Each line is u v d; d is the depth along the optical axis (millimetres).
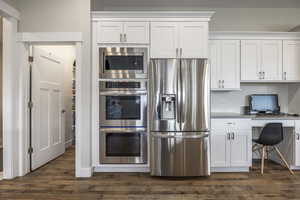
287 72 3971
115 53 3482
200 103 3291
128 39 3502
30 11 3428
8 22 3277
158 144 3277
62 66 4770
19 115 3410
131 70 3488
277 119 3684
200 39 3504
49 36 3414
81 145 3416
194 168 3268
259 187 3000
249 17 4402
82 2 3439
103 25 3506
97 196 2730
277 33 3922
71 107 5727
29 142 3580
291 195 2752
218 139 3586
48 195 2762
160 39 3506
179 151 3256
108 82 3484
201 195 2752
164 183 3143
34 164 3646
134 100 3490
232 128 3592
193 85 3285
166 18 3504
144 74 3480
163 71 3277
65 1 3443
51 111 4238
